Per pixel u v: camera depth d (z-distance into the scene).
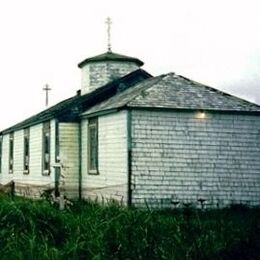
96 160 22.39
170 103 20.05
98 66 27.33
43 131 26.58
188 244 9.88
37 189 27.02
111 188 20.75
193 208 18.66
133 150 19.52
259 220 10.73
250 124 20.91
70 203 16.36
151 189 19.53
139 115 19.69
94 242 9.66
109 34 29.03
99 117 22.19
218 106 20.52
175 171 19.84
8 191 24.05
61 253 9.48
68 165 24.09
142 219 10.54
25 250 9.38
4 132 35.28
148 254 9.59
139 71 25.59
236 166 20.52
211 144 20.33
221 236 9.98
